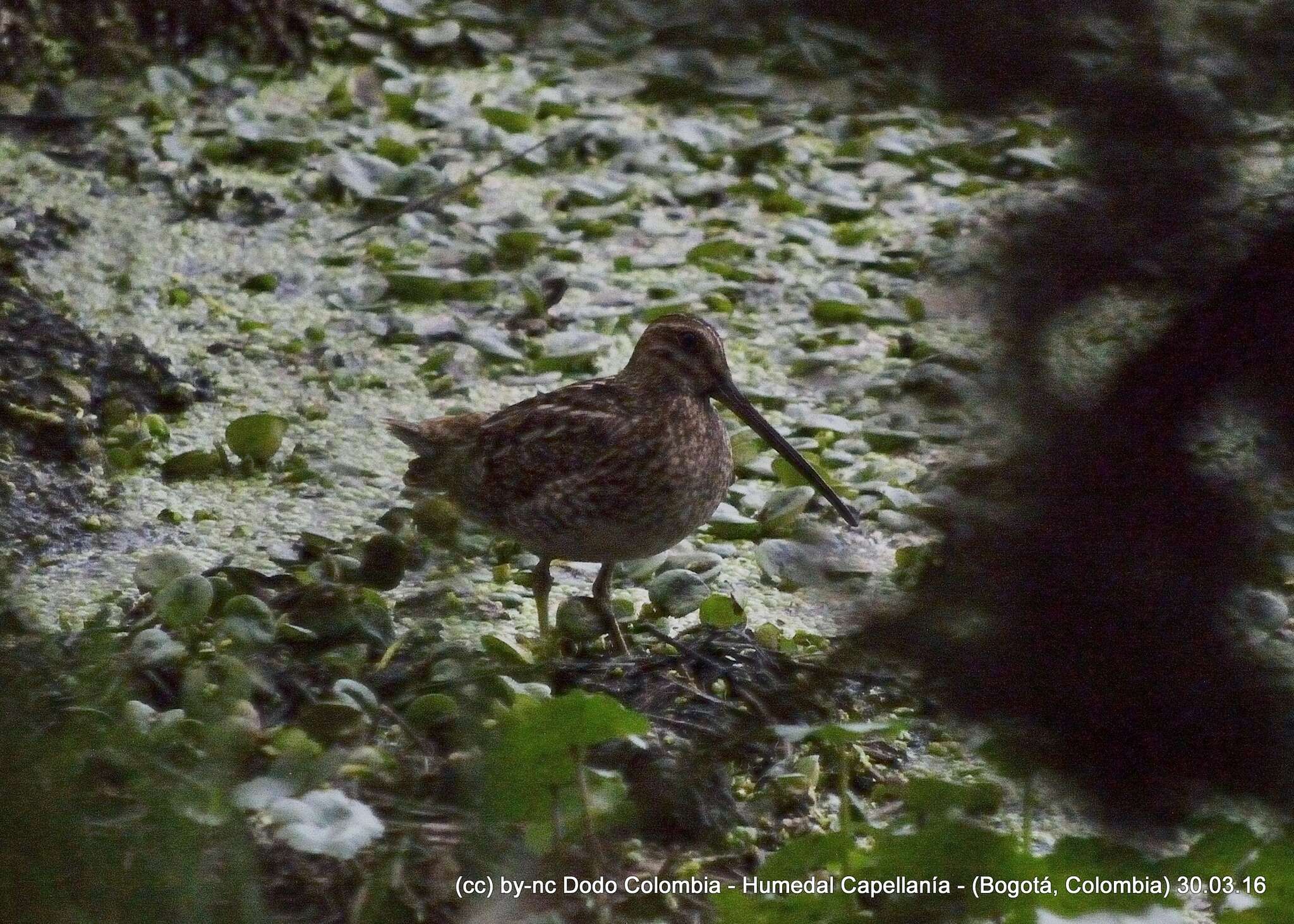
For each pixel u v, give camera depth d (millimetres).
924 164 18297
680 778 9258
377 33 20125
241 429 12844
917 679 7352
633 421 10812
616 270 16078
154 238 15789
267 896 8219
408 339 14711
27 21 18141
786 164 18281
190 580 10273
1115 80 6340
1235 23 6363
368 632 10391
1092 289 6469
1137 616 6426
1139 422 6371
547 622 10930
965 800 8312
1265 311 6258
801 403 14242
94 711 8758
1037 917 7742
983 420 6891
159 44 18922
